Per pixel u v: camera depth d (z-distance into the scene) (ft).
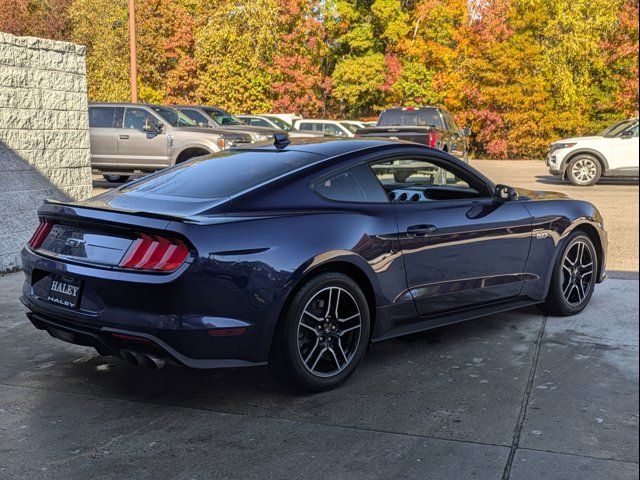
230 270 11.71
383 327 14.15
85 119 29.01
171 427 11.64
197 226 11.66
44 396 13.05
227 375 14.21
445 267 15.01
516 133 102.83
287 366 12.58
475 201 15.96
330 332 13.10
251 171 13.71
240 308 11.85
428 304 14.82
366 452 10.61
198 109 58.34
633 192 49.96
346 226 13.25
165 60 116.78
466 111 107.76
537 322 17.63
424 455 10.46
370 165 14.40
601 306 19.11
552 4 97.86
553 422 11.55
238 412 12.26
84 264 12.30
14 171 25.08
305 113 120.37
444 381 13.60
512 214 16.44
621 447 10.61
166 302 11.44
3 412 12.28
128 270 11.76
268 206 12.70
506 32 103.04
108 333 11.80
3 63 24.68
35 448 10.85
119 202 13.26
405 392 13.07
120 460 10.44
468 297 15.64
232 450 10.74
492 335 16.56
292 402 12.70
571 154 55.77
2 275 23.82
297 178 13.33
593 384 13.29
